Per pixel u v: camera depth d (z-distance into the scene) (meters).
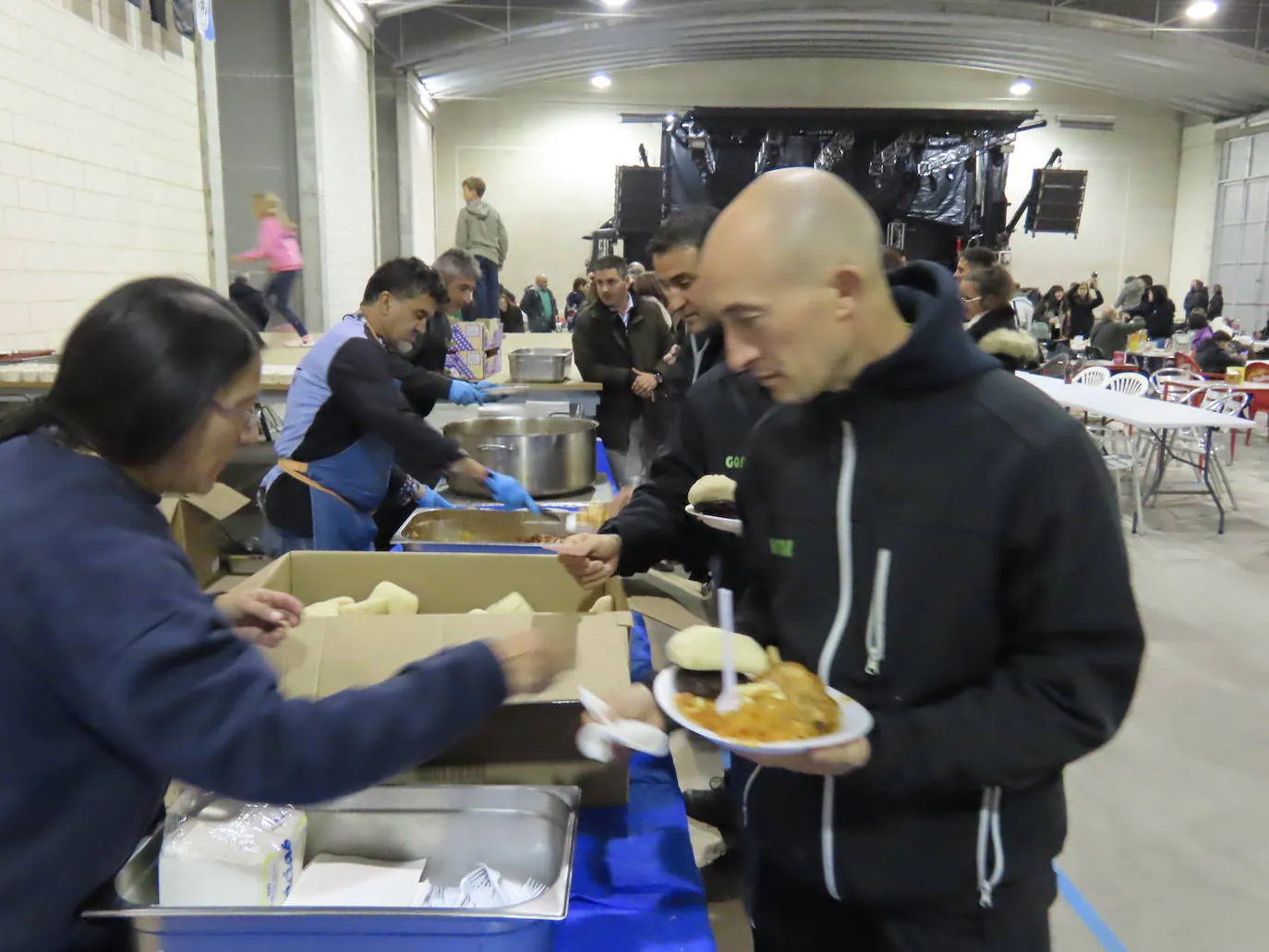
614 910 1.01
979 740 0.86
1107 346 11.39
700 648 0.94
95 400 0.73
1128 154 15.69
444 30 11.44
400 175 11.61
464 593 1.65
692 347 2.11
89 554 0.70
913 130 12.43
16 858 0.72
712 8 11.77
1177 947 2.07
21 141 3.50
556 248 15.04
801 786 1.02
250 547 3.03
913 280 0.96
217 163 5.35
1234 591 4.40
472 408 4.21
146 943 0.81
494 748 1.12
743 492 1.09
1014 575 0.89
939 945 0.98
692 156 12.70
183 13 4.86
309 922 0.81
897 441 0.91
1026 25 12.30
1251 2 12.42
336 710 0.73
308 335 6.54
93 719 0.70
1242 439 8.62
